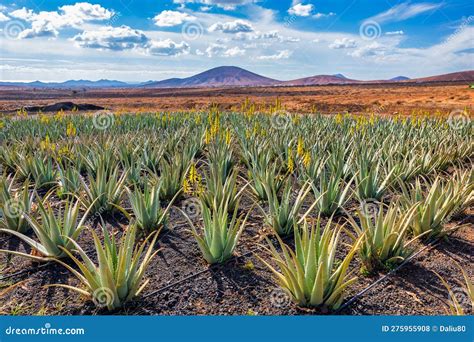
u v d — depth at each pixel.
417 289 3.29
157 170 7.22
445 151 7.51
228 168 7.05
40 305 3.04
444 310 3.01
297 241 3.13
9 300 3.11
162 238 4.30
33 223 3.52
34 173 6.27
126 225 4.66
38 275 3.49
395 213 3.75
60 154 7.44
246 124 11.10
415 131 10.20
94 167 6.69
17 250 3.98
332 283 2.96
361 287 3.31
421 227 4.11
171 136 9.13
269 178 5.43
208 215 3.76
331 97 53.56
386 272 3.54
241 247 4.08
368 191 5.29
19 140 9.46
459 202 4.70
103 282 2.83
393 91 69.56
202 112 15.16
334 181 5.04
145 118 13.62
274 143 8.01
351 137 8.71
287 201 4.29
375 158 6.58
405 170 6.28
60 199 5.61
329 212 4.95
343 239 4.27
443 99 40.56
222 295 3.20
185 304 3.07
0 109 30.39
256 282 3.40
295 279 2.87
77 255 3.84
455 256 3.88
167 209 4.40
